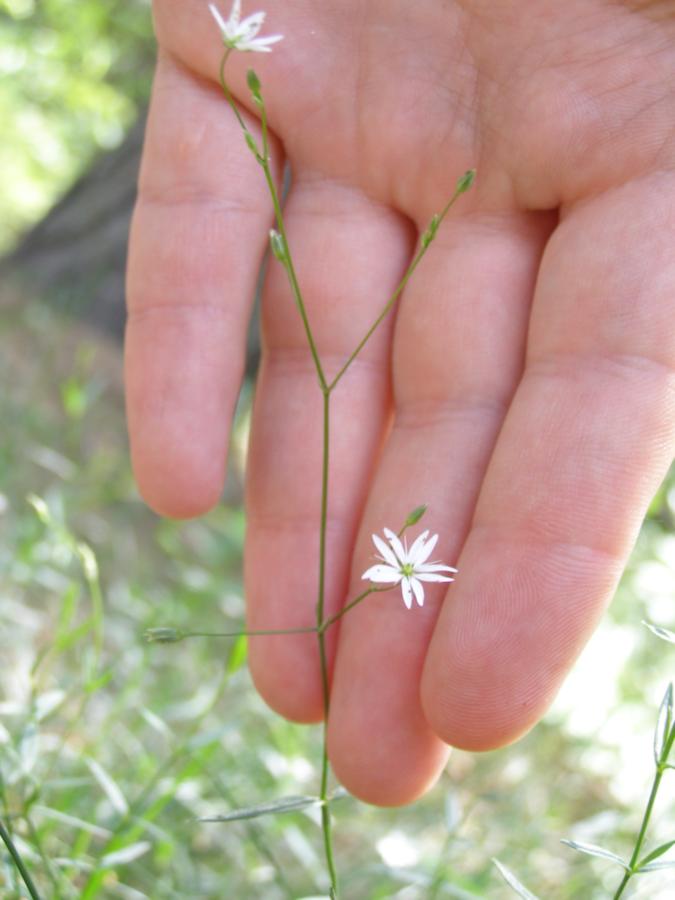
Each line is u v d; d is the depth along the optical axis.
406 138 0.17
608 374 0.15
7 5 0.48
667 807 0.22
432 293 0.17
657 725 0.12
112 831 0.18
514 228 0.17
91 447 0.31
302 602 0.17
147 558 0.29
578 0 0.16
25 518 0.26
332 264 0.18
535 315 0.16
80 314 0.37
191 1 0.17
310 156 0.18
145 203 0.17
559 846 0.22
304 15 0.17
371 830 0.22
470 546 0.15
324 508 0.14
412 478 0.16
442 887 0.17
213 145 0.17
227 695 0.24
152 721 0.16
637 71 0.16
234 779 0.20
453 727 0.15
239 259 0.17
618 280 0.15
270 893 0.19
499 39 0.17
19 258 0.38
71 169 0.54
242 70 0.17
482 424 0.16
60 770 0.19
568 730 0.25
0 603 0.22
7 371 0.33
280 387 0.18
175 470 0.17
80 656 0.23
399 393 0.17
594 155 0.16
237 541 0.29
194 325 0.17
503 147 0.17
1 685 0.22
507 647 0.15
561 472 0.15
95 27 0.50
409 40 0.17
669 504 0.26
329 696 0.16
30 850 0.16
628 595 0.26
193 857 0.20
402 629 0.16
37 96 0.53
